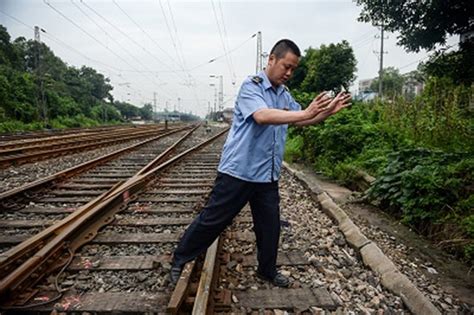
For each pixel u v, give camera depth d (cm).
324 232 404
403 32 521
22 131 2497
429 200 417
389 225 457
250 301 252
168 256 319
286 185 690
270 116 220
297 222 438
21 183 655
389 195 492
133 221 414
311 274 298
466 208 387
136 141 1755
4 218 431
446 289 292
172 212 459
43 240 329
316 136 927
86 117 4603
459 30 486
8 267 282
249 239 369
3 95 3077
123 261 307
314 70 1933
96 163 852
